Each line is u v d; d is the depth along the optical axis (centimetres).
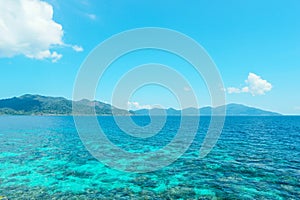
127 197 1203
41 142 3133
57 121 9025
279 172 1594
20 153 2347
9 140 3325
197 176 1540
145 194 1244
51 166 1842
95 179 1517
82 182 1457
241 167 1739
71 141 3241
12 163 1925
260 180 1428
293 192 1226
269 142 3062
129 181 1471
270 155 2167
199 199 1163
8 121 9062
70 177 1559
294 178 1458
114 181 1473
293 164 1811
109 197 1206
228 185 1350
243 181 1416
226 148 2586
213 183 1391
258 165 1789
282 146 2711
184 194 1232
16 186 1371
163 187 1347
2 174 1609
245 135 3969
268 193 1216
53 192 1278
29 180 1486
